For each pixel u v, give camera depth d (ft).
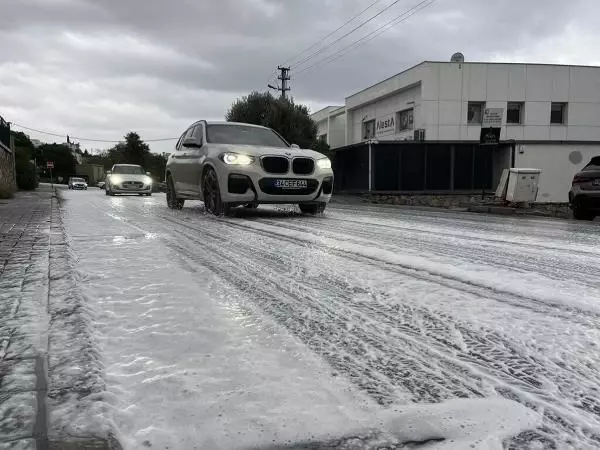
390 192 68.95
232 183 23.95
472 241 17.33
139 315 7.89
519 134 88.79
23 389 5.35
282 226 20.83
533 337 7.22
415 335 7.25
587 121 90.58
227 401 5.15
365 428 4.69
